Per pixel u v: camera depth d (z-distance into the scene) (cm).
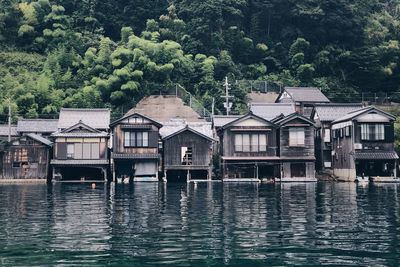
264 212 2359
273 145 5453
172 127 6012
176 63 7625
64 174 5591
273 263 1317
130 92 7150
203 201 2948
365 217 2164
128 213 2341
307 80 8294
